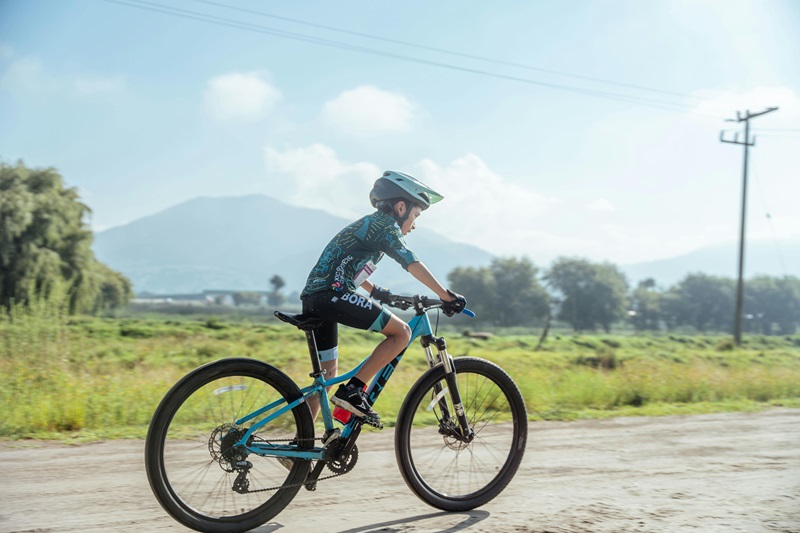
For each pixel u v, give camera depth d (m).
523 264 147.38
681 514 3.75
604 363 19.89
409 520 3.60
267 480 3.51
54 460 4.90
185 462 3.28
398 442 3.74
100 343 19.27
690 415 8.06
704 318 152.88
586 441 6.02
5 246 42.16
